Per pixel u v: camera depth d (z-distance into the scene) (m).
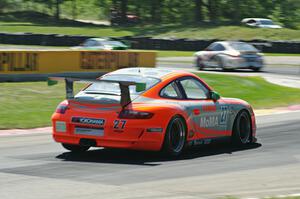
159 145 25.52
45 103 46.69
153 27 177.38
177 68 86.88
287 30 152.75
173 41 132.88
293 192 20.03
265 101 55.38
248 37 148.88
